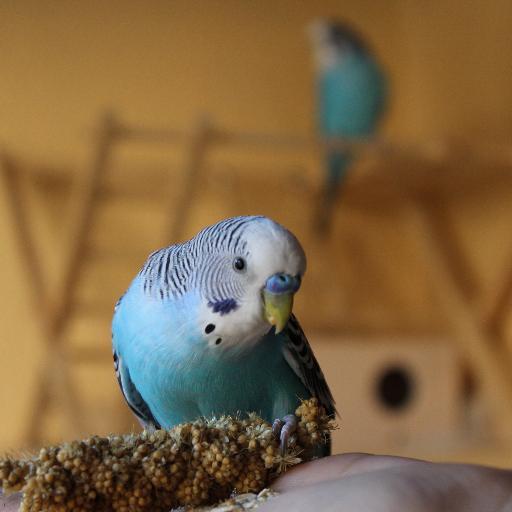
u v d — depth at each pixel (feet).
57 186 2.94
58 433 2.83
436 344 2.79
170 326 1.33
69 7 3.02
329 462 1.21
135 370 1.40
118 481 1.17
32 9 2.97
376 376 2.73
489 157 2.71
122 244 2.99
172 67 3.14
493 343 3.04
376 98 3.16
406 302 3.43
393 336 2.91
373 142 2.68
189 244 1.36
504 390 2.96
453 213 3.34
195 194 3.05
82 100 3.01
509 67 3.05
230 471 1.19
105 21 3.07
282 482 1.20
